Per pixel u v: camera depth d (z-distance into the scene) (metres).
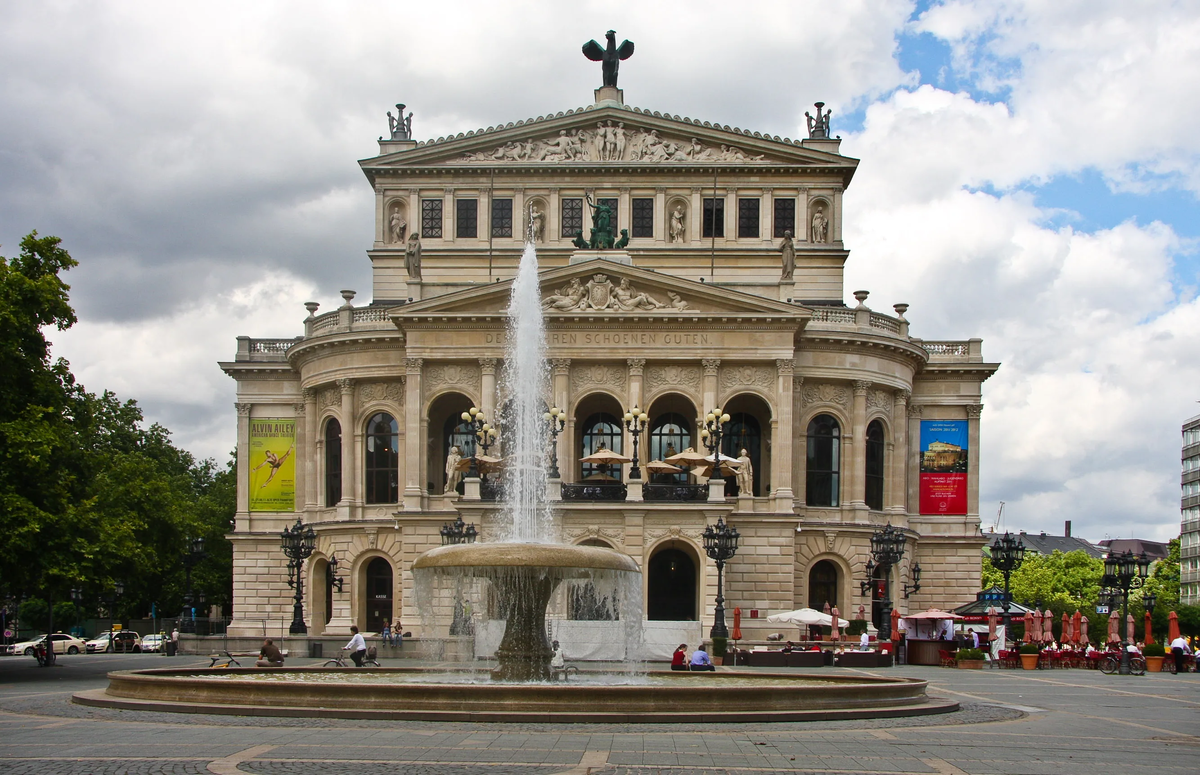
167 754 23.89
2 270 55.09
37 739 26.39
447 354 81.94
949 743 27.23
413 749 24.52
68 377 59.72
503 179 93.06
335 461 88.25
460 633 42.28
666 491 75.44
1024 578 170.75
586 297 81.69
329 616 88.56
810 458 85.19
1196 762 25.25
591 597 53.41
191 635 73.69
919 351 87.75
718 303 81.50
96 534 57.56
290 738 26.30
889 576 85.75
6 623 123.19
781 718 30.52
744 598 78.88
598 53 95.62
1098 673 60.66
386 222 93.44
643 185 92.81
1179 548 178.50
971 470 90.94
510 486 75.56
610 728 28.53
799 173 92.81
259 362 92.00
